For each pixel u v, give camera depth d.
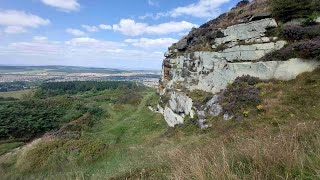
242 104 16.89
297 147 4.66
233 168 4.93
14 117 41.62
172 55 35.56
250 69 19.48
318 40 16.59
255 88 17.77
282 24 19.55
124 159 14.98
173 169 6.57
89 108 49.31
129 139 26.62
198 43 28.02
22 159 23.22
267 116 14.38
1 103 49.44
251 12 22.88
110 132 30.70
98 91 92.50
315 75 15.59
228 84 20.66
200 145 11.58
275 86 16.86
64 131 33.28
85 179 10.45
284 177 4.05
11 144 34.88
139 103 51.41
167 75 37.75
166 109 29.31
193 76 26.31
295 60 16.89
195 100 22.12
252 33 20.61
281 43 18.39
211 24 29.77
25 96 78.06
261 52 19.36
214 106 19.17
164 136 21.80
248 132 11.10
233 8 29.69
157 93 47.66
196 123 19.81
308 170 4.12
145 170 8.34
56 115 45.97
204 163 5.24
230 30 22.72
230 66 21.22
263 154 4.83
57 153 22.58
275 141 5.31
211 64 23.64
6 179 19.38
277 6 19.53
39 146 25.20
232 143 8.86
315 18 18.27
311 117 12.48
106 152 21.72
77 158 21.11
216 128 16.58
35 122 41.09
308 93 14.68
